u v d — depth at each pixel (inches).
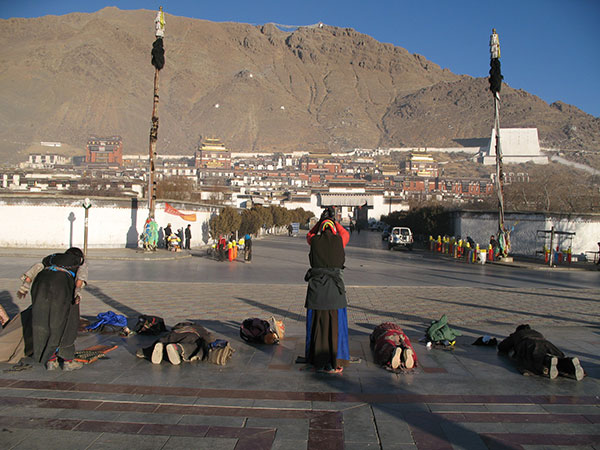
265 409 186.1
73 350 237.0
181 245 1221.1
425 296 533.0
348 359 239.8
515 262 1069.8
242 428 169.0
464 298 522.0
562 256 1091.9
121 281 600.7
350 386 213.6
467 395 204.5
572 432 169.9
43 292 230.1
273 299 487.8
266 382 217.0
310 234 245.1
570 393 209.0
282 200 4035.4
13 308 402.3
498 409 189.8
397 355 236.7
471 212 1396.4
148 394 200.4
